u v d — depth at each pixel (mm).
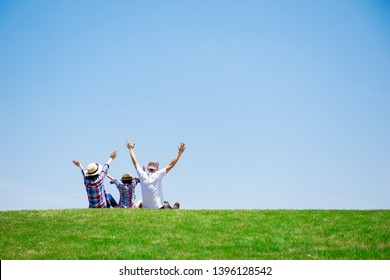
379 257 15969
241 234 18625
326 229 19188
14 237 18500
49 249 17047
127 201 24719
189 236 18422
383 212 22484
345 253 16328
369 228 19234
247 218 21047
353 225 19750
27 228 19719
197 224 20016
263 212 22438
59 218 21250
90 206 23984
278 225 19875
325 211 22734
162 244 17484
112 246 17312
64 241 17969
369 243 17406
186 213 22000
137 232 18938
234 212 22375
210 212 22312
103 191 24047
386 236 18188
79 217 21312
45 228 19703
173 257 16047
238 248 16969
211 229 19312
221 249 16859
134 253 16516
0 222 20766
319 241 17688
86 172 23953
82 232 19062
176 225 19875
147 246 17281
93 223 20297
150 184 23422
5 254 16516
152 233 18812
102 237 18375
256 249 16859
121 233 18844
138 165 23906
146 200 23547
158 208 23547
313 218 21031
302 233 18688
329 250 16688
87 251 16781
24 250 16969
